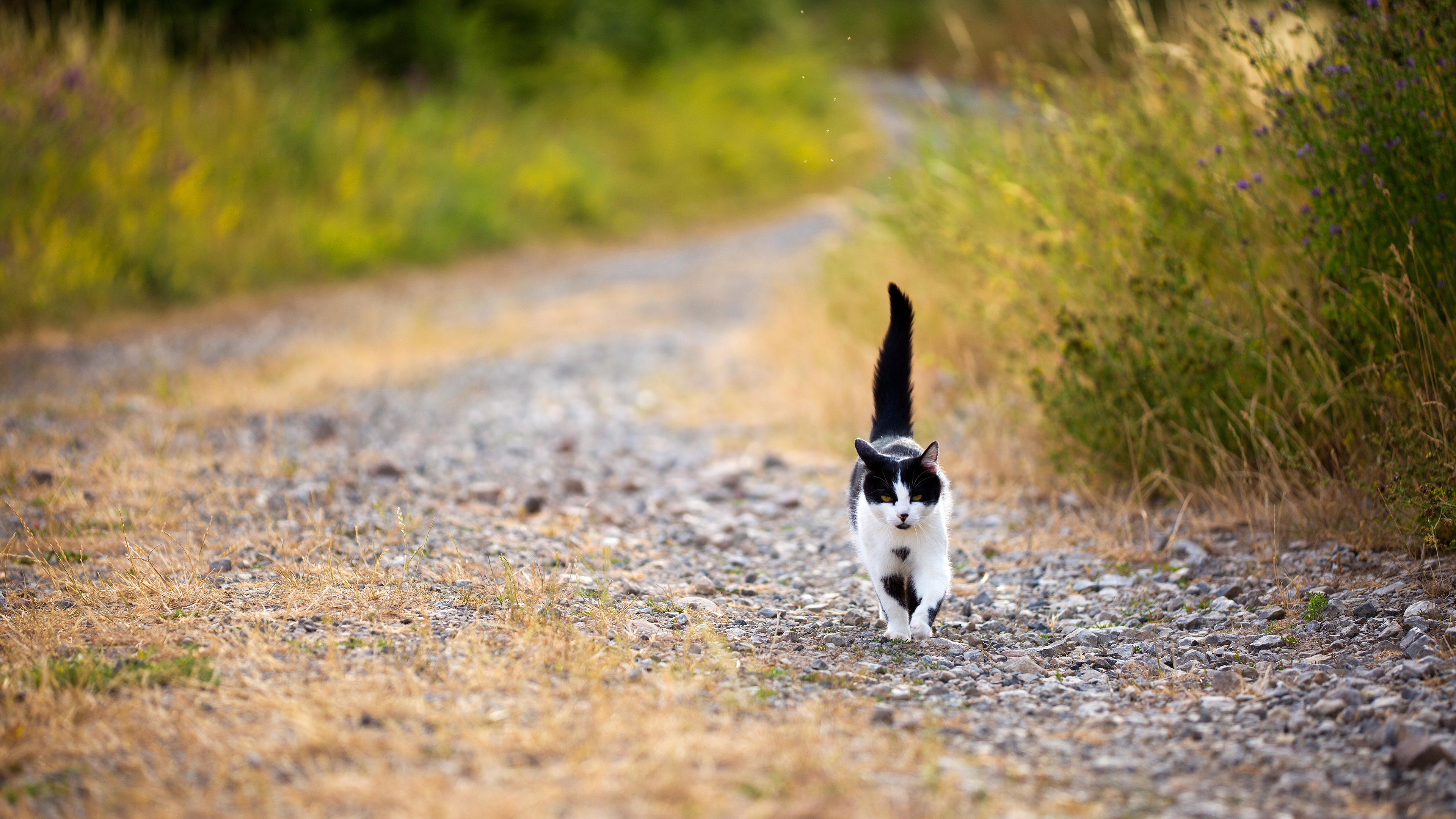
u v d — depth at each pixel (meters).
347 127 17.73
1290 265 5.98
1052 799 2.99
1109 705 3.73
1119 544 5.62
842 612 4.85
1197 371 5.87
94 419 7.89
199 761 3.03
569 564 5.23
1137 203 6.41
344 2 21.45
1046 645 4.43
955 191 8.65
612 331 13.32
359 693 3.45
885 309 9.05
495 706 3.40
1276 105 5.70
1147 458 6.18
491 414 9.12
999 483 6.82
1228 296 6.24
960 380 8.12
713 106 29.08
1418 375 5.22
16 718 3.25
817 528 6.31
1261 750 3.32
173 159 14.14
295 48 18.86
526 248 19.50
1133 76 7.46
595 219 21.69
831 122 28.83
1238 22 6.77
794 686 3.80
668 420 9.26
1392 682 3.71
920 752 3.24
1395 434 5.10
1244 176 6.24
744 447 8.27
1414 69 5.26
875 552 4.59
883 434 5.54
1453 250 5.20
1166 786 3.09
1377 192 5.33
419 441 8.01
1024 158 7.73
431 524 5.75
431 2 22.80
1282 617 4.51
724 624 4.52
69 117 13.09
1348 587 4.69
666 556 5.64
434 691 3.52
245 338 11.78
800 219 24.20
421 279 16.33
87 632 3.99
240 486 6.29
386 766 3.00
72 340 11.24
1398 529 4.94
